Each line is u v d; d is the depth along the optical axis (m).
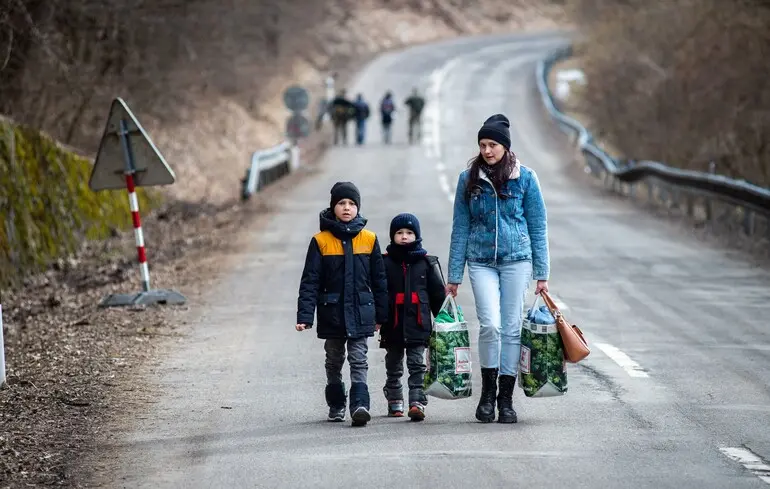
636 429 18.86
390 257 19.84
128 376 24.28
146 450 18.14
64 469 17.09
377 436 18.72
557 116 118.25
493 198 19.44
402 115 132.75
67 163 53.62
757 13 79.94
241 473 16.58
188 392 22.66
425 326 19.67
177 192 80.94
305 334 29.47
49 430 19.55
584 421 19.53
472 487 15.45
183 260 46.19
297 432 19.19
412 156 99.12
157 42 78.50
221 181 93.56
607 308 32.41
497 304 19.47
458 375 19.77
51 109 66.31
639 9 109.56
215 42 100.00
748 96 80.94
